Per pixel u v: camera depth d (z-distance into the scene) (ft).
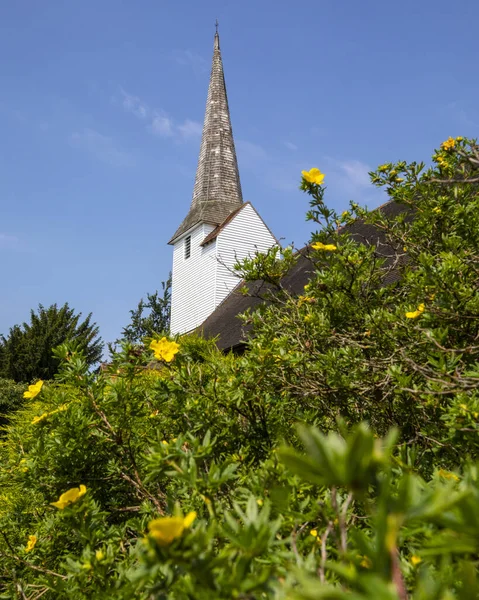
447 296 8.04
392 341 8.85
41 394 7.96
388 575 1.69
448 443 6.26
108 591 4.22
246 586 2.63
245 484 5.94
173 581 3.23
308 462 1.62
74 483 8.12
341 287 10.45
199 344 11.68
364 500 1.75
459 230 10.65
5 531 10.19
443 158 11.31
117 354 7.73
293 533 3.57
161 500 7.13
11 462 11.15
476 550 1.85
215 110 93.86
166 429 8.51
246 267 11.19
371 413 8.85
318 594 1.54
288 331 10.17
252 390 8.08
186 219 84.84
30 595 7.06
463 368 6.72
